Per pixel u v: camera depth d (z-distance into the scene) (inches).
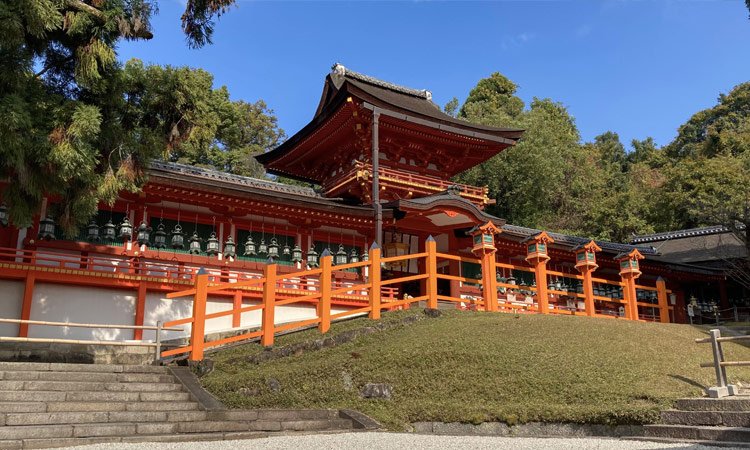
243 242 905.5
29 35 532.7
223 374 526.6
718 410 359.3
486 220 1009.5
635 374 447.2
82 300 721.6
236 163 1699.1
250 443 364.8
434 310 647.1
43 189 529.7
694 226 1902.1
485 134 1168.2
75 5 525.3
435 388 465.1
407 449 336.5
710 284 1454.2
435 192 1143.0
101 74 567.8
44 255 738.8
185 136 634.2
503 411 414.9
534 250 772.6
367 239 1026.1
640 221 1811.0
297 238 959.0
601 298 822.5
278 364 542.3
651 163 2600.9
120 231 768.3
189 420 410.6
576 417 392.8
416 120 1081.4
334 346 566.3
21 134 466.6
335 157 1212.5
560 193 1929.1
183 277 827.4
